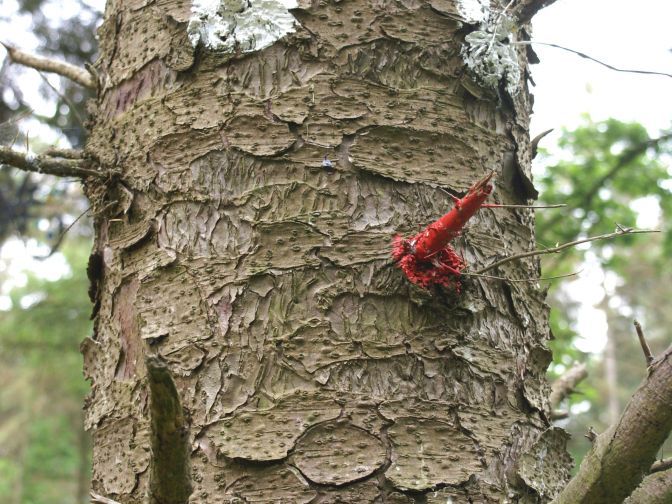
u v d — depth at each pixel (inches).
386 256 73.6
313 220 74.2
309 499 66.4
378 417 69.3
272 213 74.7
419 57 80.7
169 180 78.9
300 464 67.5
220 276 74.0
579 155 240.7
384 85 79.0
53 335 362.0
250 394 70.3
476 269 77.5
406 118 78.4
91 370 83.6
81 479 565.0
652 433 63.1
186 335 73.5
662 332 656.4
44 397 541.3
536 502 72.8
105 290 83.7
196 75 81.0
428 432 69.9
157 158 80.4
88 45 234.1
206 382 71.4
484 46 83.1
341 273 72.9
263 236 74.2
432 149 78.3
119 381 78.7
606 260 251.8
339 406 69.3
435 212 76.1
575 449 351.3
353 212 74.7
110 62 90.5
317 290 72.4
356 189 75.3
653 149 225.9
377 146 76.9
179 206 77.8
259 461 67.5
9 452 617.9
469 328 74.7
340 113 77.2
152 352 74.2
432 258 72.9
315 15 80.2
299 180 75.3
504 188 82.6
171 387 51.6
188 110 80.1
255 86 78.7
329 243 73.5
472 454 70.4
